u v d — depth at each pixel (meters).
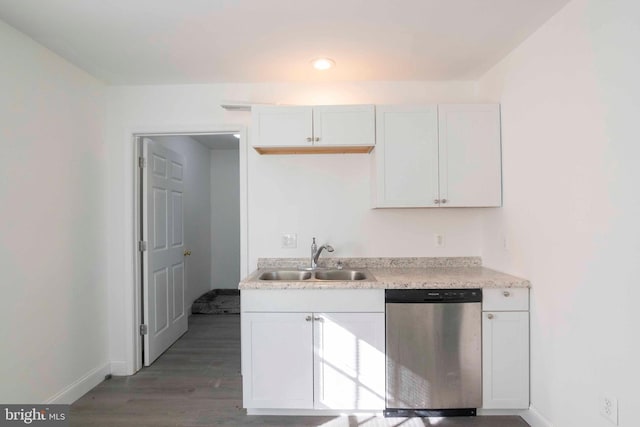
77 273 2.29
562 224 1.69
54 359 2.07
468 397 1.99
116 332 2.62
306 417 2.05
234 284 5.09
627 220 1.33
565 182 1.67
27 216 1.89
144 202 2.75
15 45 1.82
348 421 2.00
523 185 2.02
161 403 2.20
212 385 2.44
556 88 1.72
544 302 1.84
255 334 2.02
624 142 1.34
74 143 2.27
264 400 2.01
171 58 2.18
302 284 2.00
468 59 2.22
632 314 1.32
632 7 1.30
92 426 1.96
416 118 2.27
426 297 1.98
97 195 2.50
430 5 1.63
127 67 2.31
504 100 2.21
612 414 1.40
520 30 1.87
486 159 2.26
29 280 1.90
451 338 1.98
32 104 1.93
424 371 1.99
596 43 1.47
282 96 2.60
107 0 1.57
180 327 3.43
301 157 2.62
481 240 2.59
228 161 5.08
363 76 2.48
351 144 2.28
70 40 1.94
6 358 1.75
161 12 1.68
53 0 1.56
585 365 1.55
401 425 1.96
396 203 2.27
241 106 2.42
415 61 2.25
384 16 1.72
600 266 1.46
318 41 1.98
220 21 1.76
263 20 1.75
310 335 2.01
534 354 1.92
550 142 1.77
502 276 2.13
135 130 2.61
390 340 1.99
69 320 2.20
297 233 2.62
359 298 2.00
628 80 1.32
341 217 2.61
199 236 4.60
